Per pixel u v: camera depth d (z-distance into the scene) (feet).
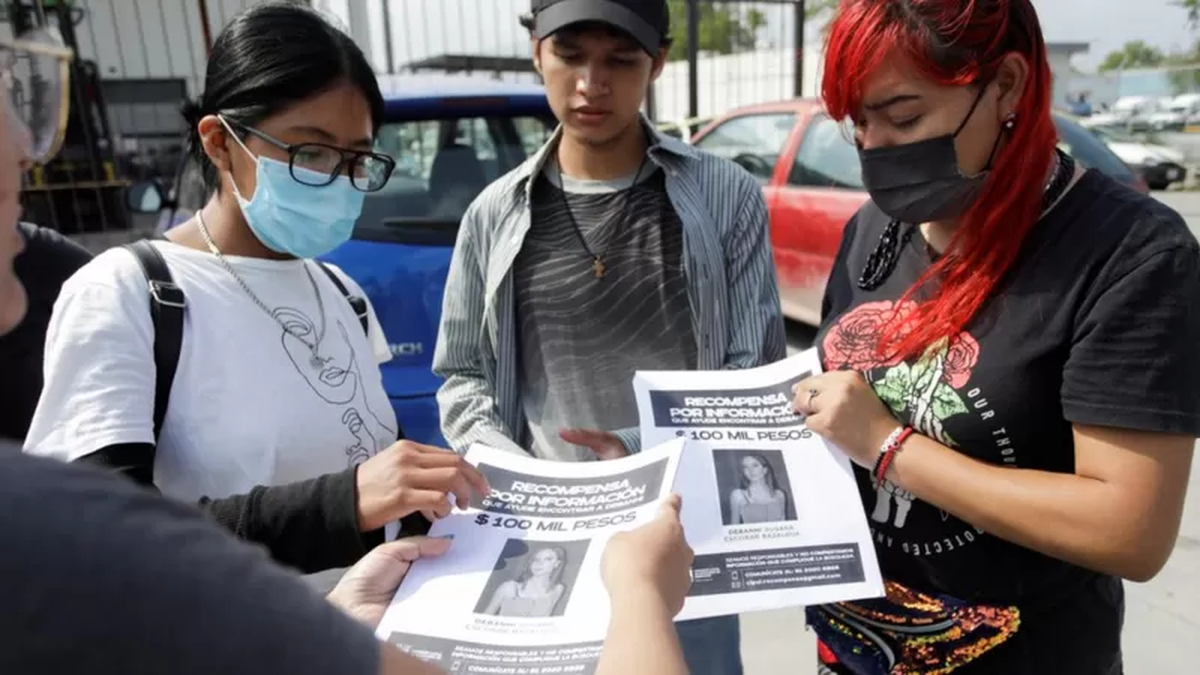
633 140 5.47
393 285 8.26
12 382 5.33
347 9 23.50
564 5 4.89
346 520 3.59
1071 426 3.48
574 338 5.43
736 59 36.94
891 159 3.68
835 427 3.80
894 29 3.41
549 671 2.95
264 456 4.05
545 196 5.61
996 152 3.56
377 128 4.68
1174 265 3.16
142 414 3.66
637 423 5.43
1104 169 14.30
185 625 1.32
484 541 3.58
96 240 21.76
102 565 1.28
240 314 4.15
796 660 7.88
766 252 5.51
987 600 3.78
